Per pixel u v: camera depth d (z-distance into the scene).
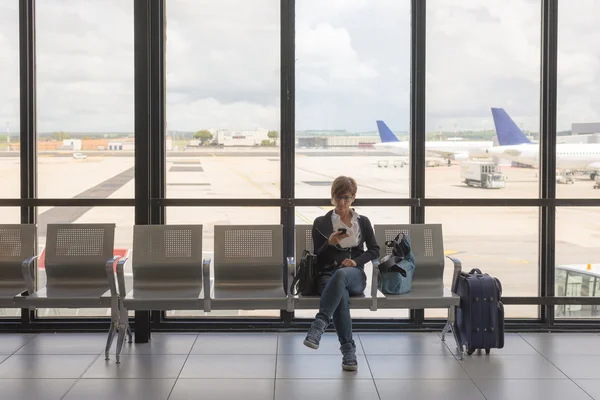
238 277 5.07
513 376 4.45
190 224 5.27
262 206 5.50
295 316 5.62
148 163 5.25
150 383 4.29
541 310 5.64
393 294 4.79
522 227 5.61
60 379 4.35
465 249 5.61
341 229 4.76
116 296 4.63
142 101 5.21
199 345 5.14
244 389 4.19
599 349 5.07
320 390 4.18
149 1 5.21
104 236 5.10
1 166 5.50
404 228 5.24
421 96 5.52
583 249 5.62
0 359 4.77
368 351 5.02
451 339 5.34
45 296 4.65
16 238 5.13
